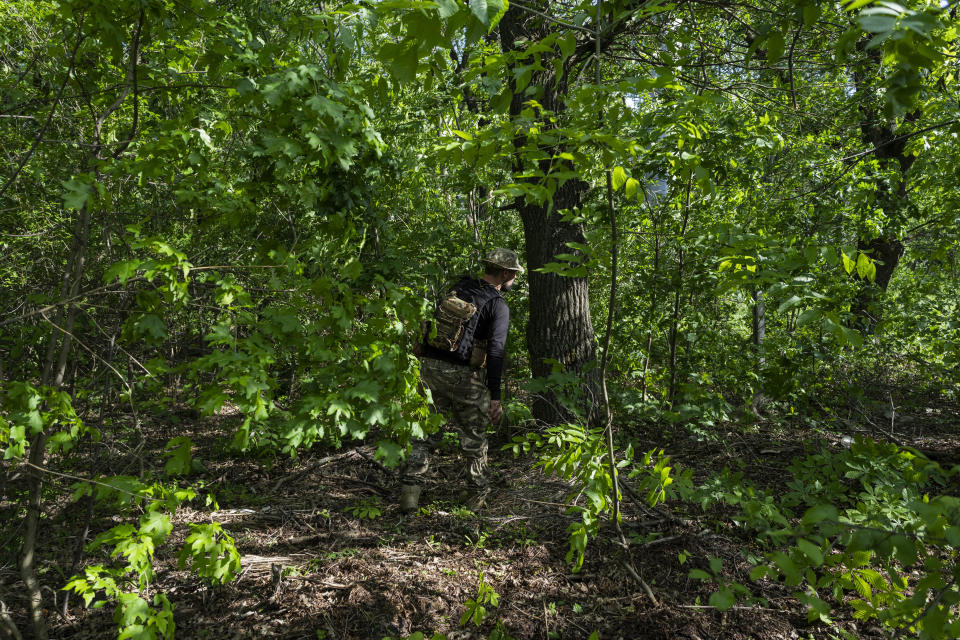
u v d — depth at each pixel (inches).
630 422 183.8
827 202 172.2
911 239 248.2
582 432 97.0
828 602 100.0
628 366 200.7
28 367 119.3
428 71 64.4
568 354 189.9
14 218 142.4
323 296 76.0
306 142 79.0
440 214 213.8
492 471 167.3
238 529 131.6
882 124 201.2
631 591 105.0
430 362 139.2
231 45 83.4
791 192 193.9
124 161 76.4
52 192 143.5
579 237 185.9
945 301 245.3
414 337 90.0
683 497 95.1
